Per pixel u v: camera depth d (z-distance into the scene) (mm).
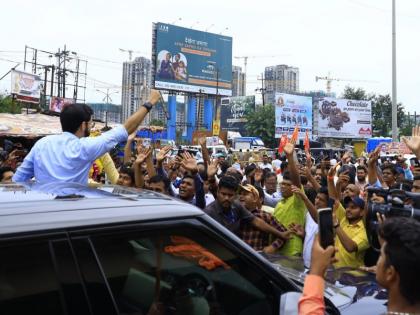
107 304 1744
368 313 2455
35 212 1762
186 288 2074
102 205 1941
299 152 29531
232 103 61719
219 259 2148
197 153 21656
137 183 5535
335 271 3307
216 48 51625
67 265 1683
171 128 50812
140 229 1891
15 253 1602
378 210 3047
